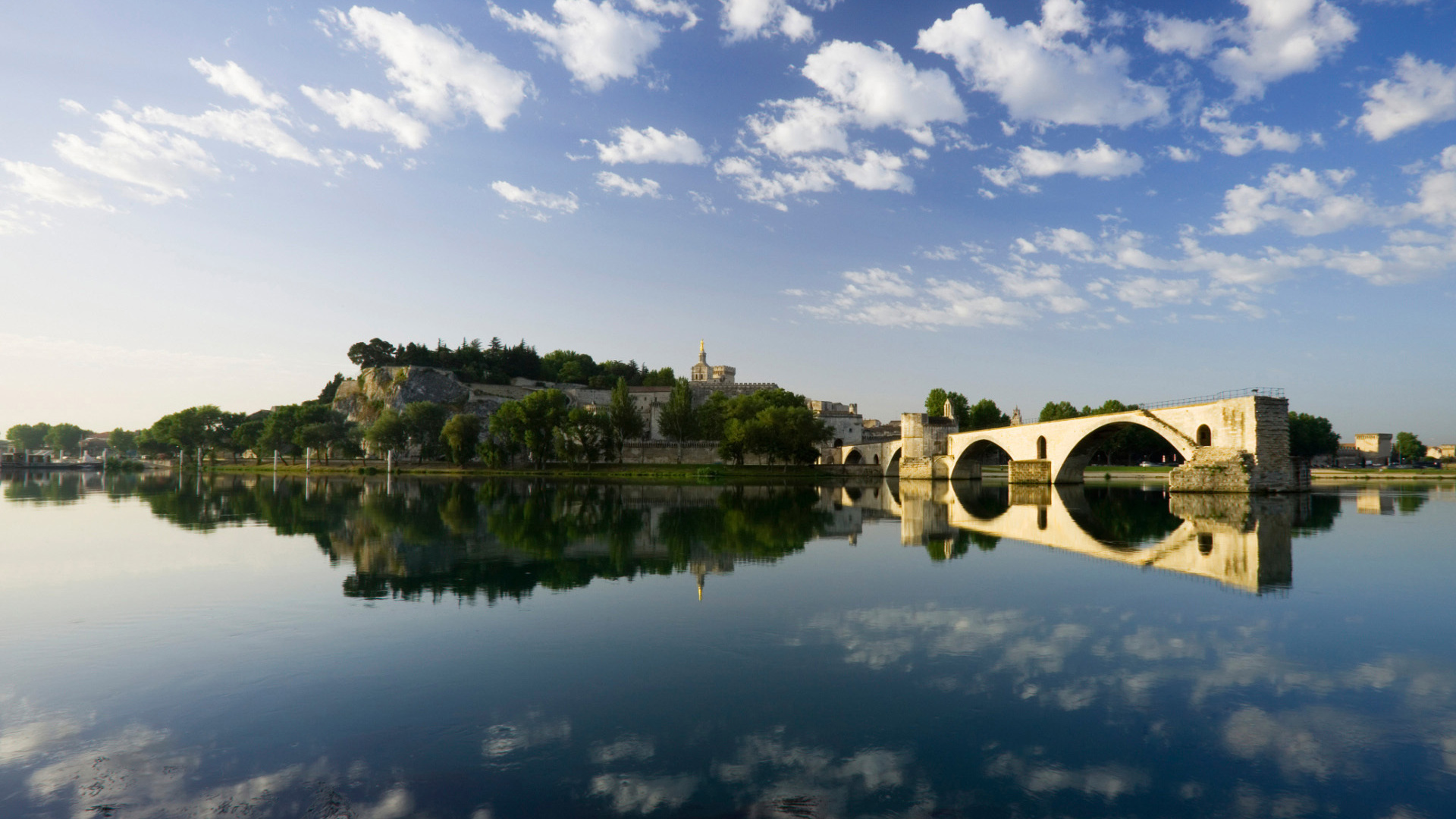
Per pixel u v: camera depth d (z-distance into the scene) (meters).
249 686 13.63
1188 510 49.91
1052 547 32.25
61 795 9.70
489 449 127.81
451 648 16.02
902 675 14.32
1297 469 66.31
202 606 20.02
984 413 156.25
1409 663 15.00
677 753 10.87
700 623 18.28
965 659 15.34
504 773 10.26
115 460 156.25
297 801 9.52
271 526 39.75
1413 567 25.84
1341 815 9.27
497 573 25.28
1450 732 11.66
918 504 59.56
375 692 13.36
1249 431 57.84
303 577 24.44
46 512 48.31
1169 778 10.19
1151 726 11.88
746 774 10.20
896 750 10.99
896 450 116.25
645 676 14.20
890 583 23.55
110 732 11.67
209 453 172.50
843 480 114.06
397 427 127.94
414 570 25.83
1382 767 10.52
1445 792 9.80
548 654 15.62
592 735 11.50
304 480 103.25
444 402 175.38
